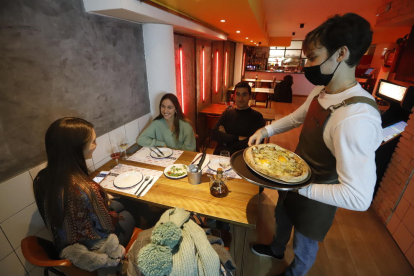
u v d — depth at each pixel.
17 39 1.00
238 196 1.27
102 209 1.02
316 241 1.26
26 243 0.88
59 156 0.97
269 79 9.12
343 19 0.82
